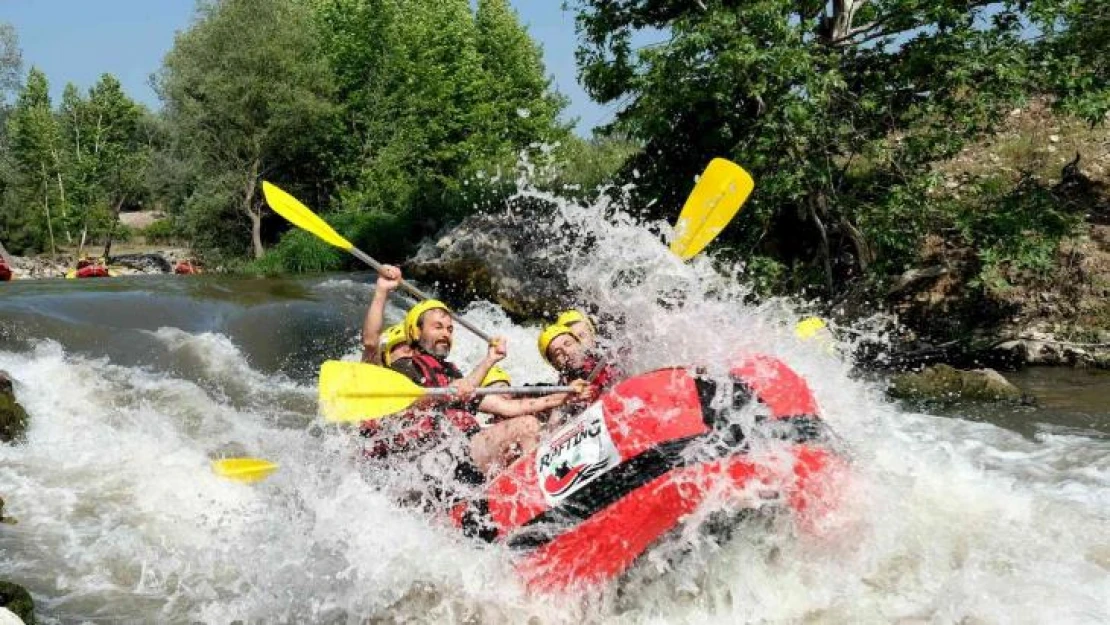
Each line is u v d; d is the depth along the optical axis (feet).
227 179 98.73
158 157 105.81
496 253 46.57
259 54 94.32
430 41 106.83
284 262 71.97
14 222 132.26
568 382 17.65
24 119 133.18
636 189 44.29
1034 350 34.86
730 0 37.24
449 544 14.90
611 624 13.57
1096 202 40.70
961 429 25.98
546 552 13.80
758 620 13.56
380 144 102.37
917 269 38.19
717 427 13.06
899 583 14.28
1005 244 35.27
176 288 46.98
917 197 36.17
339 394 15.08
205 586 16.02
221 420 27.50
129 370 32.19
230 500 20.59
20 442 24.77
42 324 35.47
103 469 22.67
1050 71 34.71
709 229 21.01
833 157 42.19
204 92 95.35
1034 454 23.24
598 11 42.93
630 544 13.23
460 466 15.75
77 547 17.72
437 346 16.84
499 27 114.01
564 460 14.02
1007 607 13.46
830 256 40.81
